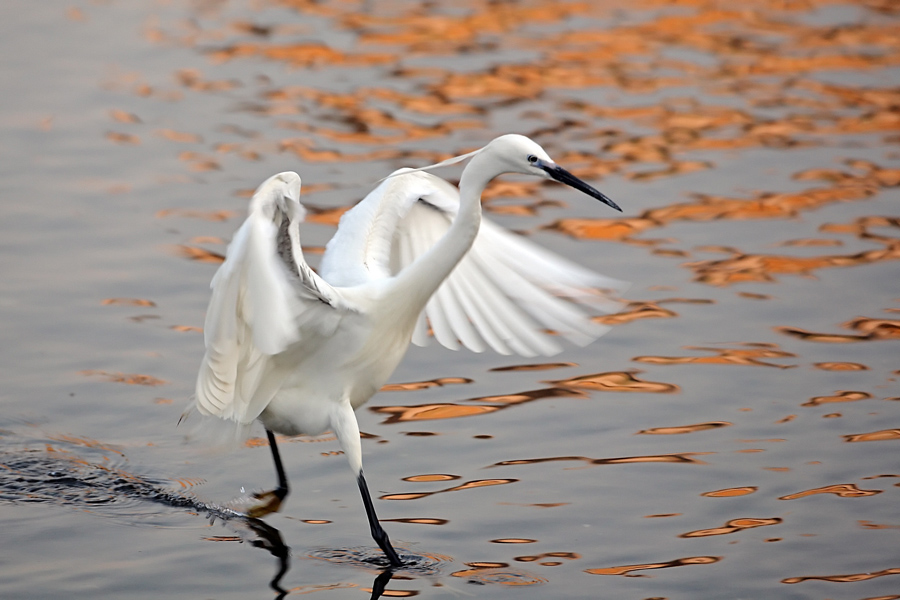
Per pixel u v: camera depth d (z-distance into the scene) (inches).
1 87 797.2
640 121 769.6
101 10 986.1
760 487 373.1
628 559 333.1
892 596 309.0
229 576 326.6
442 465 395.5
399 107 786.2
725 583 318.3
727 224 613.9
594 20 991.6
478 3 1039.0
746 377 454.3
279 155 700.7
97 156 693.9
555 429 419.2
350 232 386.0
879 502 360.8
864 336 486.9
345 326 352.2
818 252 576.4
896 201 641.0
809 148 724.0
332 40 924.6
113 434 416.2
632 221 617.9
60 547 341.7
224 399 327.6
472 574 327.3
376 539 339.6
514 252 378.0
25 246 572.4
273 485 386.9
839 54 906.1
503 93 816.3
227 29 947.3
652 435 411.5
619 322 507.2
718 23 987.3
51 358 467.5
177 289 534.6
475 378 466.3
